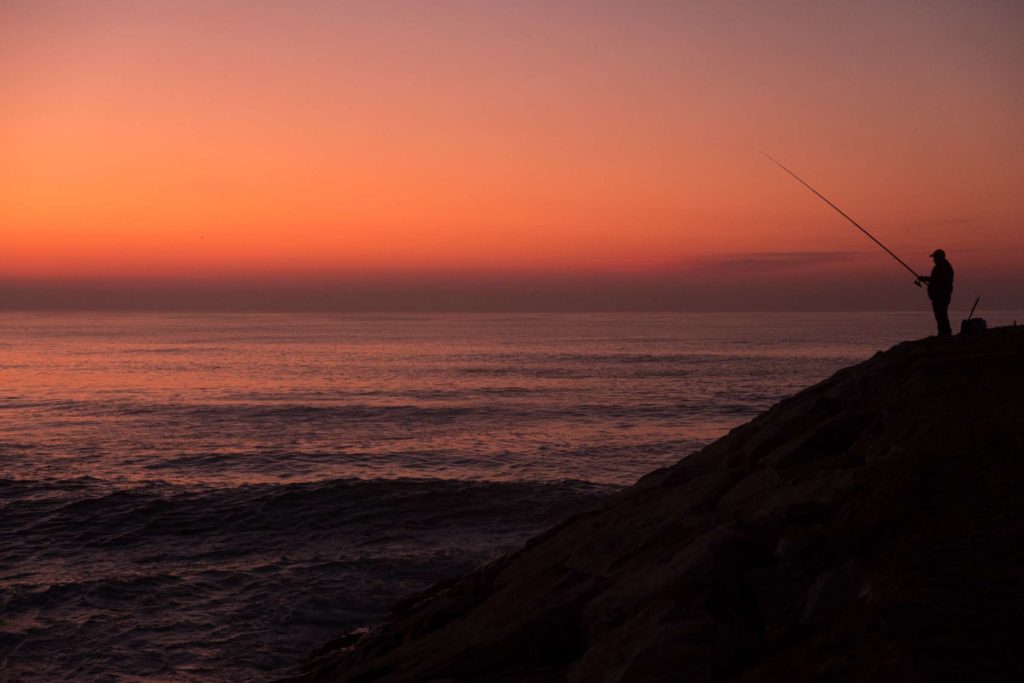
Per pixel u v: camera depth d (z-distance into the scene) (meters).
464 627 8.66
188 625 13.80
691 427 45.56
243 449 36.62
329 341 175.00
